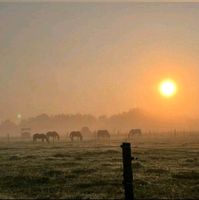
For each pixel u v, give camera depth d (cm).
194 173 2500
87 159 3694
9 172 2764
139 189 1995
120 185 2127
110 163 3238
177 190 1958
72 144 7912
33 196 1888
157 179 2300
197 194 1861
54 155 4253
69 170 2767
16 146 7300
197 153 4362
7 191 2042
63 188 2081
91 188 2062
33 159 3812
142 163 3206
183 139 9325
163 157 3797
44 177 2416
